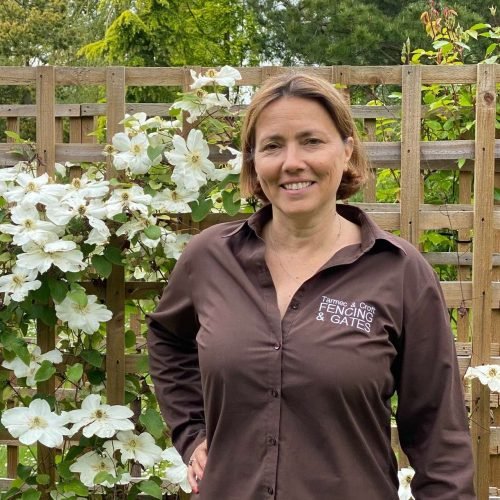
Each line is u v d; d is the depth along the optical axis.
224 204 2.55
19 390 3.00
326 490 1.48
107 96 2.65
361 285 1.54
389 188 3.54
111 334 2.68
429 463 1.56
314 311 1.52
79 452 2.63
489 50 3.37
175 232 2.66
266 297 1.58
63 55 18.45
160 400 1.89
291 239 1.64
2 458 4.28
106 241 2.48
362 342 1.48
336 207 1.71
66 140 7.78
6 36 18.05
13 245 2.57
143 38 11.48
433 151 2.69
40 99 2.66
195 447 1.80
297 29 13.55
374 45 12.73
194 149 2.53
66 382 2.92
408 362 1.55
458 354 2.81
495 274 3.03
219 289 1.63
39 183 2.49
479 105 2.64
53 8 19.09
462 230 2.98
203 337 1.60
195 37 12.02
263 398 1.50
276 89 1.58
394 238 1.60
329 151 1.57
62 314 2.51
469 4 12.38
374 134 3.08
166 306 1.82
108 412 2.52
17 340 2.53
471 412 2.70
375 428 1.53
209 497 1.57
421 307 1.54
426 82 2.64
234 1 13.26
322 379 1.46
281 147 1.58
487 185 2.64
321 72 2.65
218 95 2.57
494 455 2.81
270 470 1.49
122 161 2.55
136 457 2.55
